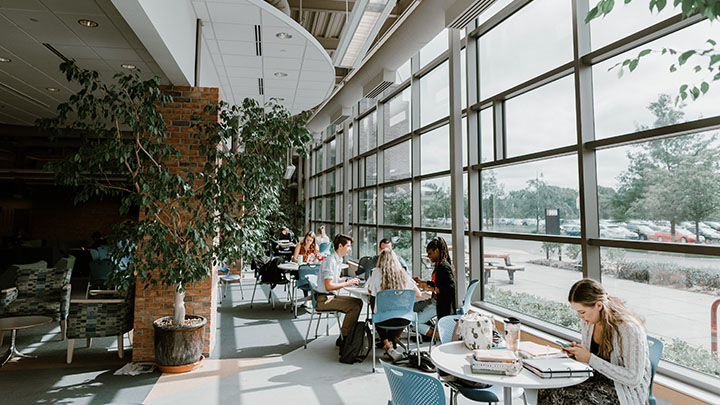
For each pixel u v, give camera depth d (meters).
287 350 4.80
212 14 4.59
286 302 7.47
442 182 6.41
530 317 4.48
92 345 4.93
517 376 2.13
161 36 3.42
